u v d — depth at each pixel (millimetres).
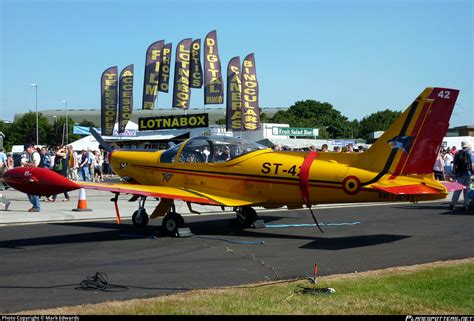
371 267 7410
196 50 34094
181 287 6301
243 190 10555
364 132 97062
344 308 5129
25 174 9055
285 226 12039
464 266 7246
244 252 8773
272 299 5484
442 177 19703
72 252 8820
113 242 9852
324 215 14133
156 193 10016
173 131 45875
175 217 10500
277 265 7633
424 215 13961
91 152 27547
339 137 95375
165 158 11539
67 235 10695
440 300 5387
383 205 16719
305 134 53375
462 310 5059
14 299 5793
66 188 9102
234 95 33094
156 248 9211
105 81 35719
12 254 8641
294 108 99062
